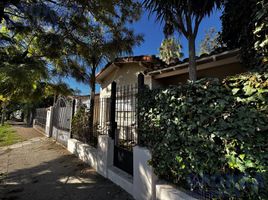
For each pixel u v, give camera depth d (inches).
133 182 126.7
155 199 106.2
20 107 904.9
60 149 285.0
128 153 149.8
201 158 83.7
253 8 127.6
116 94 192.2
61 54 171.2
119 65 310.0
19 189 140.4
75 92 199.2
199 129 84.0
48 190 138.4
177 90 97.0
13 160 225.5
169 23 177.2
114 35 214.1
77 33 175.0
